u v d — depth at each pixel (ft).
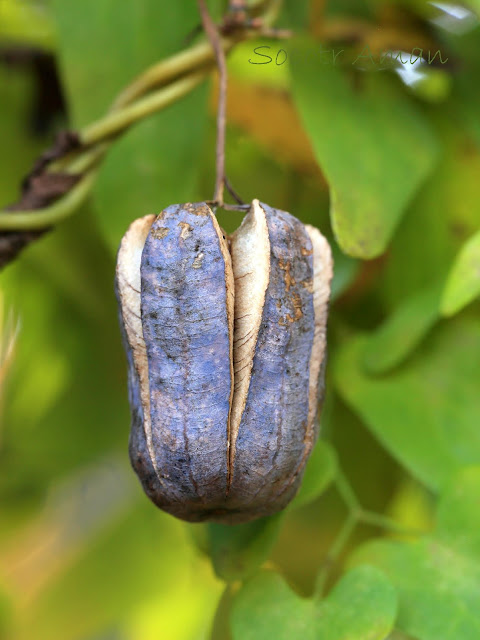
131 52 0.80
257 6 0.75
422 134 0.78
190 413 0.60
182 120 0.80
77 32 0.80
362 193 0.72
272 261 0.61
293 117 0.86
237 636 0.66
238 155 0.87
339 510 0.81
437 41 0.81
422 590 0.68
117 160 0.79
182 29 0.80
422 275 0.80
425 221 0.81
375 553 0.69
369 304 0.83
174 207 0.61
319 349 0.63
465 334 0.77
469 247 0.69
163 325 0.60
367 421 0.75
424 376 0.76
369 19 0.81
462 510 0.69
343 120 0.75
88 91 0.80
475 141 0.79
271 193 0.86
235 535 0.69
